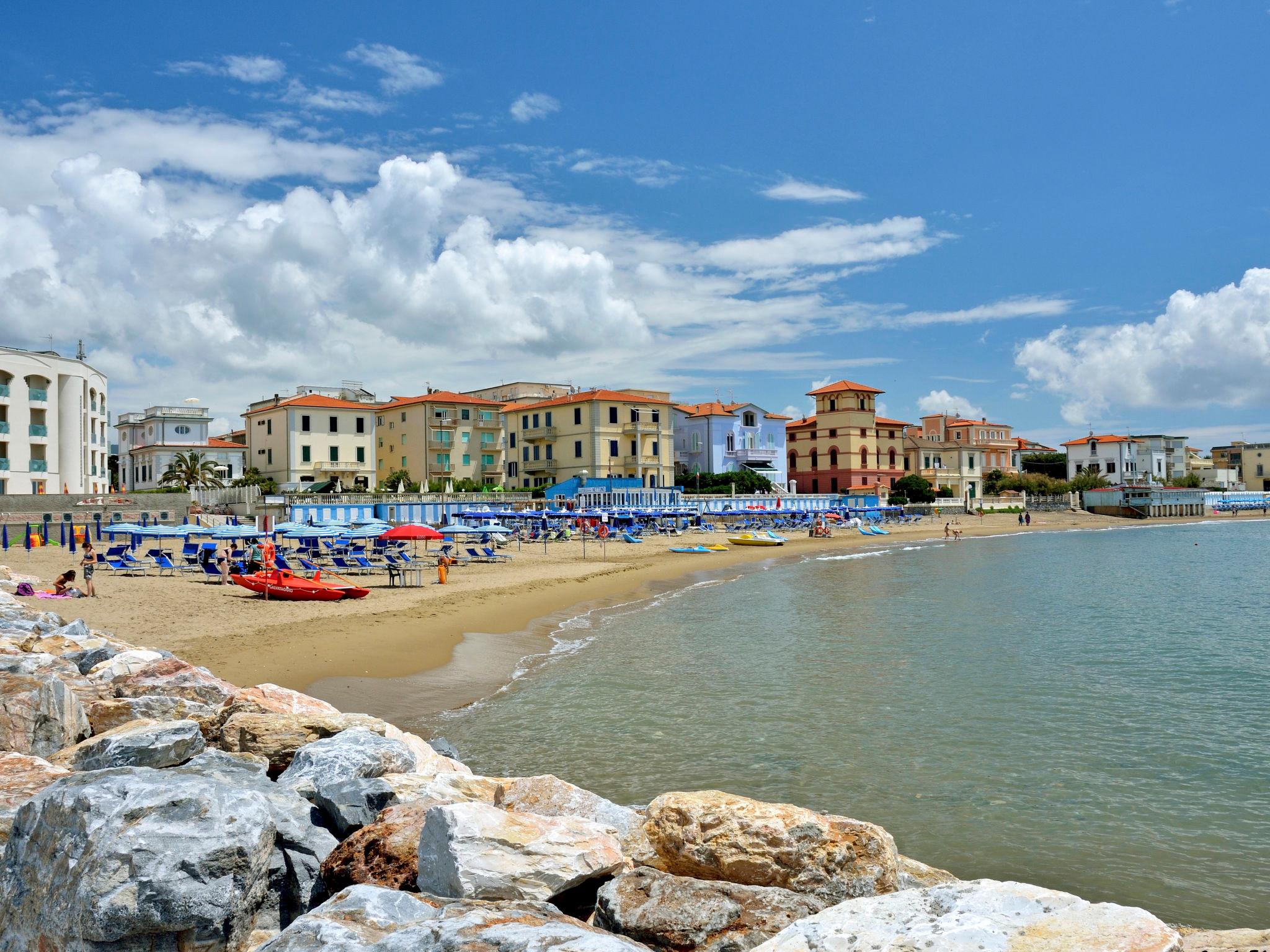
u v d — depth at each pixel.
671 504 88.69
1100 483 143.75
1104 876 10.35
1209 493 144.12
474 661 22.34
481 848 5.86
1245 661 23.39
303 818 6.88
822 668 22.03
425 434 94.44
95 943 4.86
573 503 80.56
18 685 8.71
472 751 14.64
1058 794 13.02
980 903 4.71
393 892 5.11
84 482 75.75
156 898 4.95
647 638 26.77
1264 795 13.07
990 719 17.16
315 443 88.56
